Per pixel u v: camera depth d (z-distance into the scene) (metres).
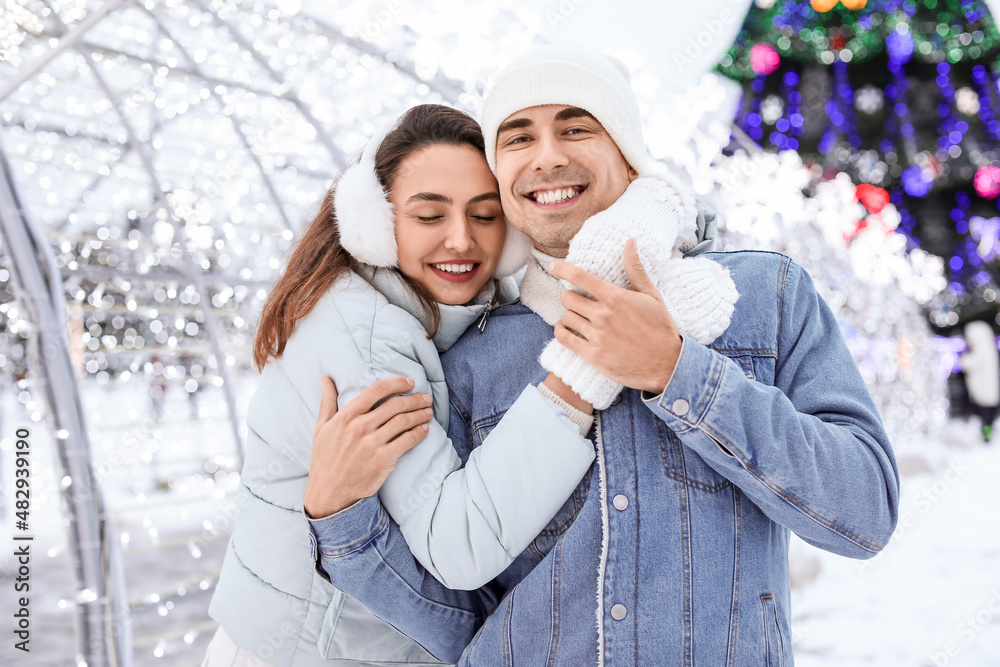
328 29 3.07
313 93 2.80
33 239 2.39
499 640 1.12
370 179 1.24
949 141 9.32
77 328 3.98
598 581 1.06
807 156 8.77
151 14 3.07
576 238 1.11
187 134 3.72
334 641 1.23
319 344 1.20
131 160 3.88
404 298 1.29
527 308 1.30
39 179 3.41
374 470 1.06
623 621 1.04
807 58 8.40
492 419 1.24
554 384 1.11
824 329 1.24
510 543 1.05
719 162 3.02
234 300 4.26
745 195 2.79
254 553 1.28
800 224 4.60
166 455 4.81
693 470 1.10
